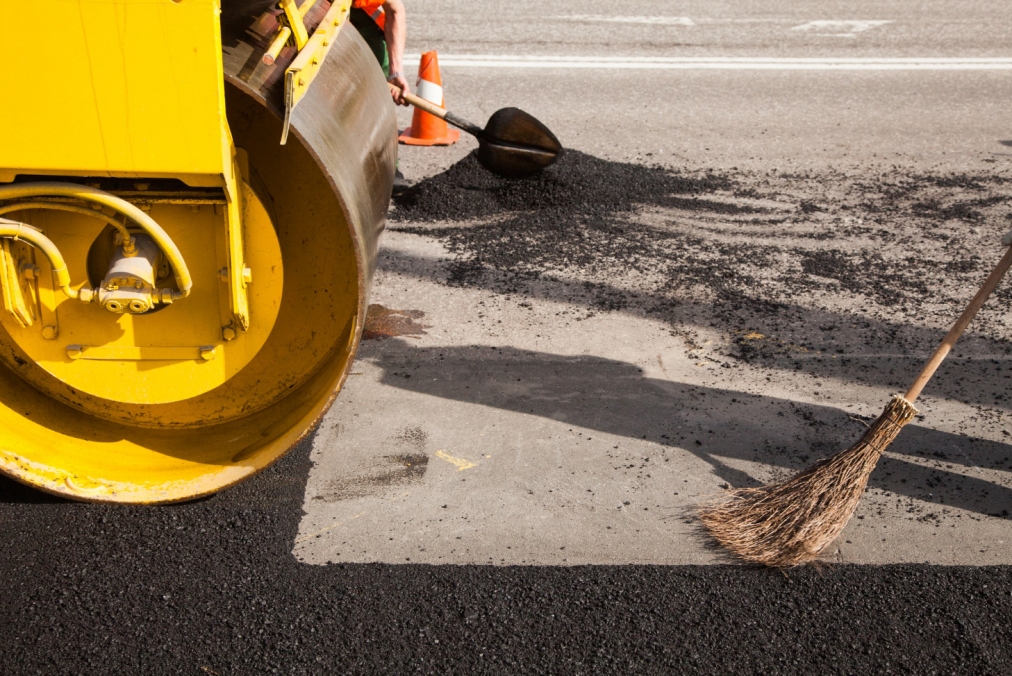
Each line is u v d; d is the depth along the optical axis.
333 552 3.05
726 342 4.36
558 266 5.04
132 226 2.69
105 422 3.27
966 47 9.08
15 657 2.64
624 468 3.50
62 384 3.13
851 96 7.78
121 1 2.25
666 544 3.13
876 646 2.74
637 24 9.63
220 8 2.52
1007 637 2.78
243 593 2.88
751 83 8.03
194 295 2.84
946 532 3.21
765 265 5.08
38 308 2.79
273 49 2.60
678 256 5.17
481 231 5.40
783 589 2.95
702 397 3.94
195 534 3.12
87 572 2.95
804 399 3.94
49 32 2.27
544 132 5.36
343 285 3.17
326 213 3.06
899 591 2.95
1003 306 4.68
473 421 3.74
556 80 7.95
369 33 5.16
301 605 2.84
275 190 3.03
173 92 2.36
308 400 3.18
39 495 3.27
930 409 3.88
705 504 3.31
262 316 2.91
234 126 2.92
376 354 4.19
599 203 5.73
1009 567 3.05
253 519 3.19
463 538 3.12
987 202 5.84
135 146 2.42
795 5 10.47
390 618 2.80
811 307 4.67
